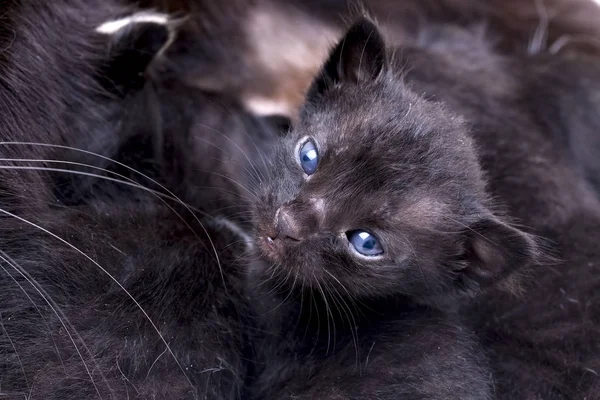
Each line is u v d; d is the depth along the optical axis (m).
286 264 0.40
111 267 0.37
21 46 0.37
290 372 0.39
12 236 0.36
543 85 0.45
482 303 0.41
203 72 0.43
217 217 0.40
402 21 0.46
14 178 0.37
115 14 0.40
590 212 0.43
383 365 0.39
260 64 0.45
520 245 0.39
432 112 0.41
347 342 0.39
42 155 0.38
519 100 0.45
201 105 0.42
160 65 0.42
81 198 0.38
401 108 0.40
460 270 0.40
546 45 0.47
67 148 0.38
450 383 0.38
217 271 0.38
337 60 0.42
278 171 0.40
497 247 0.39
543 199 0.43
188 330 0.37
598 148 0.45
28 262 0.36
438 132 0.40
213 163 0.41
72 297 0.36
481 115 0.44
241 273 0.39
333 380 0.38
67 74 0.39
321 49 0.45
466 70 0.45
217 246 0.39
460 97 0.44
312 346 0.39
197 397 0.36
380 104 0.40
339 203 0.39
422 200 0.40
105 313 0.36
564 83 0.45
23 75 0.37
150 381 0.36
